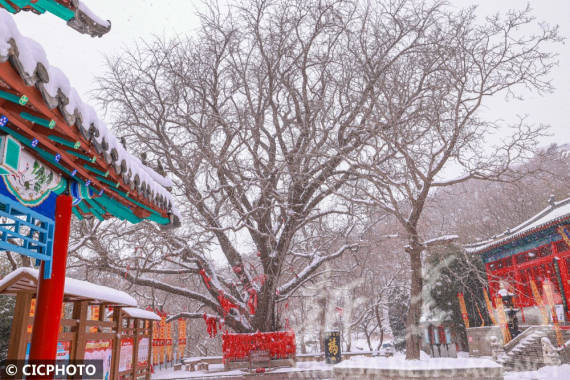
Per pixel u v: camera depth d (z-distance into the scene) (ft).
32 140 13.03
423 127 52.26
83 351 22.41
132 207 20.51
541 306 79.71
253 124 67.00
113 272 60.59
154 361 72.08
